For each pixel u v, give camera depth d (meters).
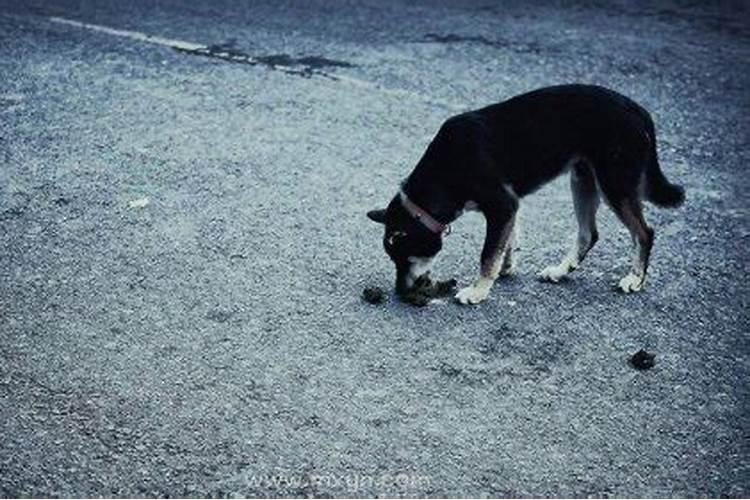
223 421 3.89
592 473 3.79
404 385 4.03
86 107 5.55
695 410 3.97
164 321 4.23
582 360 4.14
